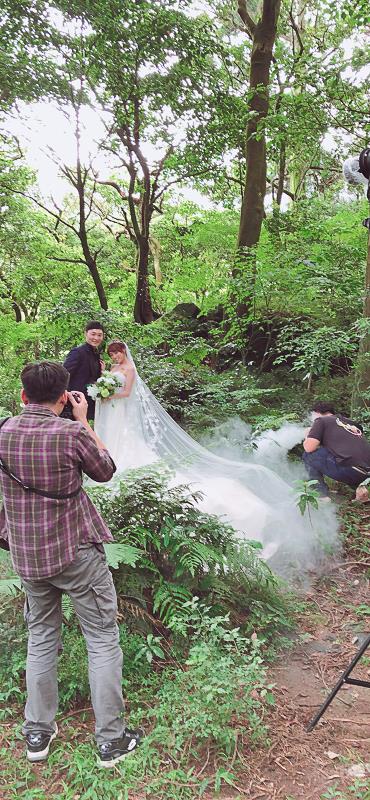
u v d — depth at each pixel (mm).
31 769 2303
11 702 2721
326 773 2289
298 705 2734
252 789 2215
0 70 10234
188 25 10883
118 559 2854
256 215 10234
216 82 11766
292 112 9125
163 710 2508
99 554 2338
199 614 3043
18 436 2240
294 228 10242
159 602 3092
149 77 11289
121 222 19031
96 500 3455
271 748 2420
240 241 10305
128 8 10367
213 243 12648
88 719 2615
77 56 10773
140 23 10562
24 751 2395
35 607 2357
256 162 10250
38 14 10062
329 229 9078
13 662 2816
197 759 2359
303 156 14875
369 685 2504
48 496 2211
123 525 3383
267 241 10000
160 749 2418
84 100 11117
